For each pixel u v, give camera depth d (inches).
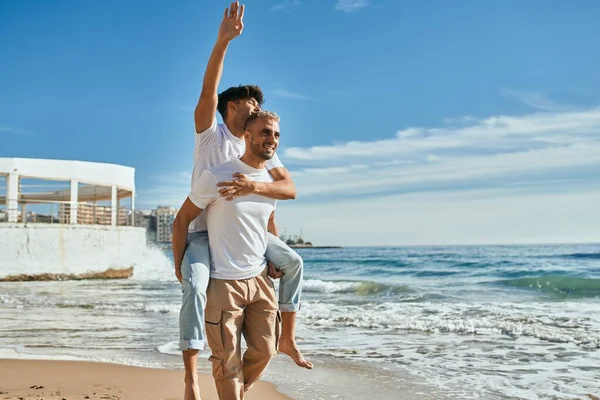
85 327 366.0
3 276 844.0
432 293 606.2
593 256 1582.2
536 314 392.8
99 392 199.9
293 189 145.1
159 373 231.5
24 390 202.4
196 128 149.1
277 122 140.4
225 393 139.1
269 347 144.3
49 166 916.6
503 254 1872.5
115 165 1000.2
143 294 613.0
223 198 137.6
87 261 908.0
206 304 140.3
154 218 3164.4
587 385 212.8
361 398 197.8
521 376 227.9
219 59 143.6
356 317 390.9
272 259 147.8
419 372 236.2
